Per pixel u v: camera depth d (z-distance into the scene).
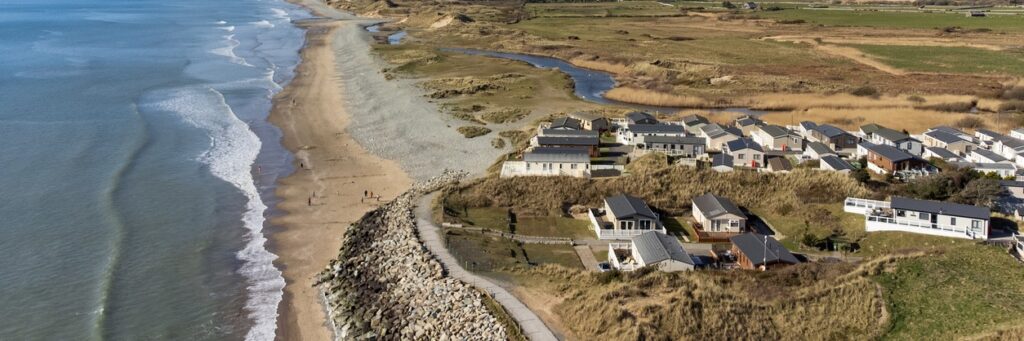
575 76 147.38
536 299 45.69
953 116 101.81
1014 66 146.75
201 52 179.75
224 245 62.47
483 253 54.66
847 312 42.31
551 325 42.12
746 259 52.50
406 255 54.66
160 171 81.69
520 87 127.69
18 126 99.44
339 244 63.00
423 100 114.75
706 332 40.31
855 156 79.81
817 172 69.00
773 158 74.81
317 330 48.91
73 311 50.34
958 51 169.88
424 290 48.53
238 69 153.25
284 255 60.81
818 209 63.44
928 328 40.12
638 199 64.75
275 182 79.62
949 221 56.22
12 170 80.12
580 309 43.09
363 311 49.00
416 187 74.44
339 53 175.12
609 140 86.12
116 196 72.62
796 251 56.69
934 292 43.72
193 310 51.25
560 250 57.47
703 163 74.62
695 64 152.00
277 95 125.44
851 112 105.62
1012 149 78.00
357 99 120.44
